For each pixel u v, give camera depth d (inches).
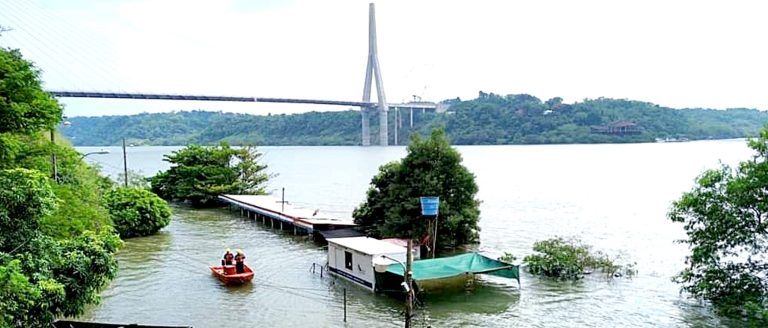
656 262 1322.6
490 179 3604.8
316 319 940.0
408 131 7337.6
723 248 938.7
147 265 1316.4
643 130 7421.3
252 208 2050.9
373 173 4207.7
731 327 890.7
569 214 2123.5
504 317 951.0
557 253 1211.2
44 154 904.9
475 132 7431.1
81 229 887.1
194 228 1866.4
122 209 1679.4
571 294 1071.0
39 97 845.8
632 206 2308.1
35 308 658.2
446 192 1437.0
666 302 1020.5
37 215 682.2
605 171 4033.0
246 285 1138.7
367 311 979.3
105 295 1063.6
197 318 941.2
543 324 919.0
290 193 3002.0
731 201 909.2
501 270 1104.2
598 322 925.8
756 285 909.8
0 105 788.0
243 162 2655.0
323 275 1215.6
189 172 2492.6
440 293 1078.4
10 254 639.1
